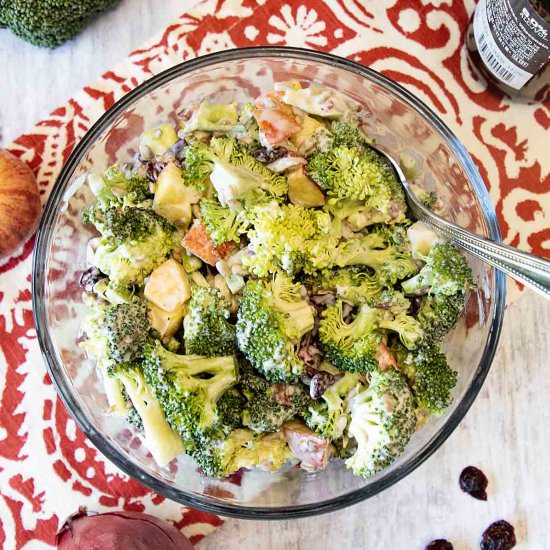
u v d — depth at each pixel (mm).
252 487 606
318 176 563
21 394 643
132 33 662
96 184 583
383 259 573
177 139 592
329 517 647
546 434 651
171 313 568
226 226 562
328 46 658
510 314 653
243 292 562
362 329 564
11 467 642
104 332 560
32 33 644
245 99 624
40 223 611
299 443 570
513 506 649
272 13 656
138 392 568
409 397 563
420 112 602
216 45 654
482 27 618
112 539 606
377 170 565
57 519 642
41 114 657
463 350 602
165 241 570
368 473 561
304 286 567
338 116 583
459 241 550
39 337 598
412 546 647
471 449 650
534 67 604
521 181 656
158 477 598
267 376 553
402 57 658
